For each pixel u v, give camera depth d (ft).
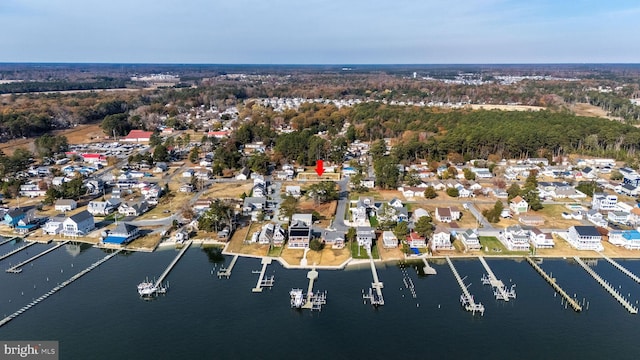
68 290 333.42
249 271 362.94
